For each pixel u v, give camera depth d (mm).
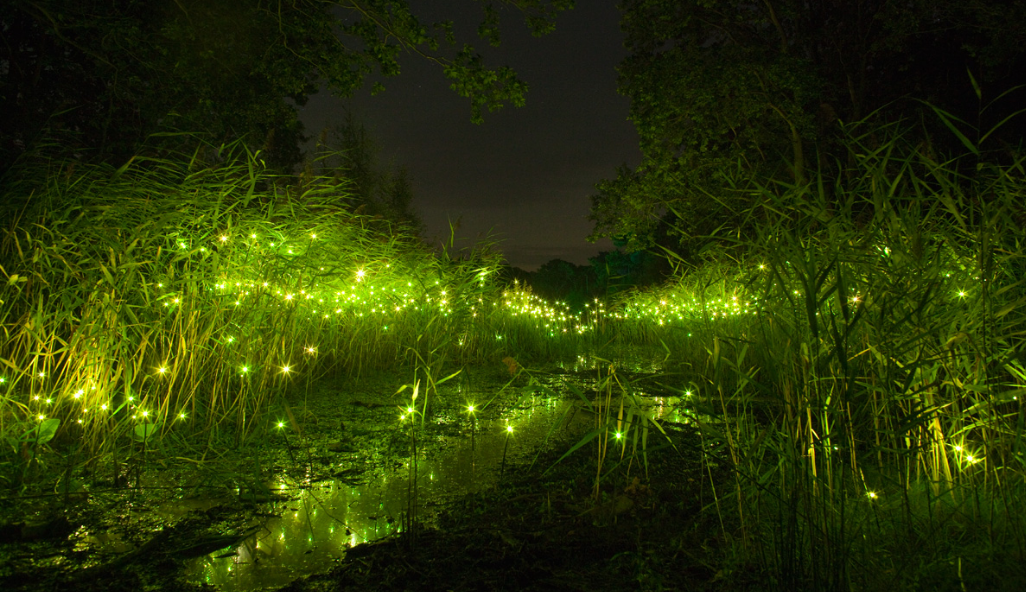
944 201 2953
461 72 11031
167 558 2357
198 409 4164
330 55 10820
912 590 2031
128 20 8617
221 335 4348
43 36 9414
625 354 9828
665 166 17188
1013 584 2000
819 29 18531
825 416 2559
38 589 2084
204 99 9602
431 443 4180
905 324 2846
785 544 2369
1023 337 2963
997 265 3012
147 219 4383
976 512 2391
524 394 6105
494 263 9180
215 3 9781
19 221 4484
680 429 4539
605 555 2482
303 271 5004
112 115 9508
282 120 11305
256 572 2277
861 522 2324
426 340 7508
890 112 17547
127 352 3844
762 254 3277
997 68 15641
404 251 8547
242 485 3191
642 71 18375
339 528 2705
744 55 16562
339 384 6090
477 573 2307
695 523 2770
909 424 2475
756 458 2936
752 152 17344
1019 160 3041
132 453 3438
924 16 15625
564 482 3373
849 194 3080
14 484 2912
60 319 3752
